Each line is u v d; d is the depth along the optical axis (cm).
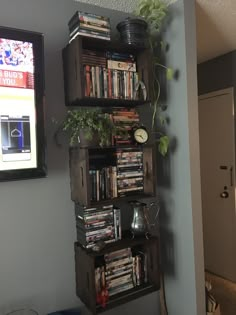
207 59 298
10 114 136
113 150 165
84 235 155
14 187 150
